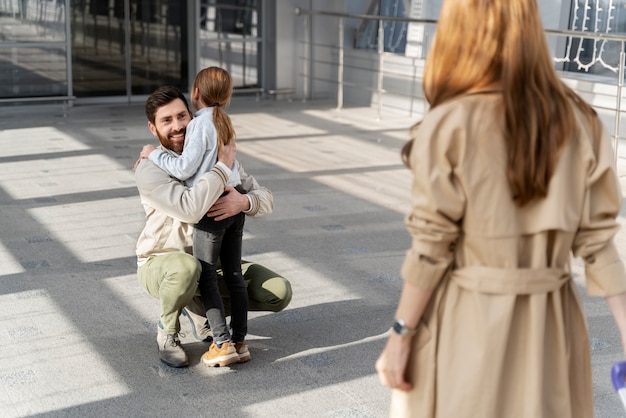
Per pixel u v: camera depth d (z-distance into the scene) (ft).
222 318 10.84
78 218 18.34
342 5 37.35
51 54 33.58
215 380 10.76
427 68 5.84
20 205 19.33
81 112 33.55
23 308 13.10
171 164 10.22
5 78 33.09
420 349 5.95
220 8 37.24
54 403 10.11
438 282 5.79
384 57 34.88
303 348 11.80
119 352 11.58
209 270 10.73
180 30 36.99
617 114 23.26
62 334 12.15
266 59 38.22
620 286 5.95
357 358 11.48
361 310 13.29
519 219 5.70
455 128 5.52
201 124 10.27
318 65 38.52
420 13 33.17
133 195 20.44
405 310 5.80
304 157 25.55
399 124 31.94
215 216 10.38
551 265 5.86
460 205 5.63
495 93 5.59
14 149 25.82
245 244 16.72
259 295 11.30
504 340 5.71
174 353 11.07
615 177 5.88
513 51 5.49
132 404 10.11
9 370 10.97
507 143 5.52
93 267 15.12
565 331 5.96
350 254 16.21
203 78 10.48
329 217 18.92
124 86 36.37
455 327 5.83
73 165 23.66
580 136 5.77
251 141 27.99
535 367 5.75
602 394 10.50
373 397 10.36
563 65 28.63
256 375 10.93
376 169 24.04
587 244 5.93
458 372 5.80
